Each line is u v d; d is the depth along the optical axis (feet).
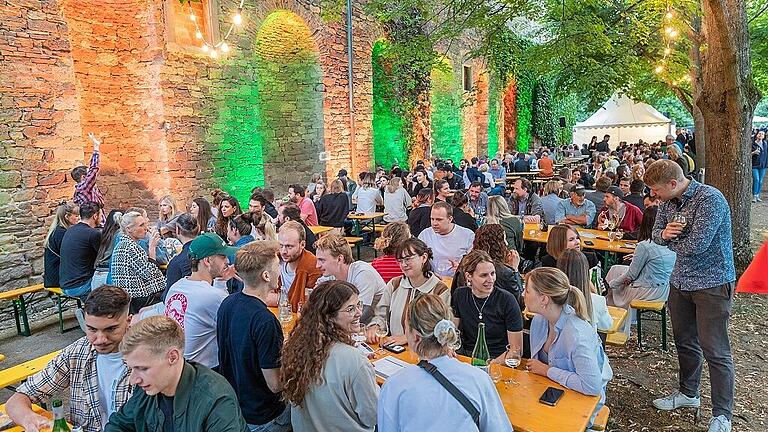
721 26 18.16
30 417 7.44
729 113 19.26
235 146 28.55
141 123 25.05
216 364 9.53
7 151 19.35
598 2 31.89
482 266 10.55
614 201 22.20
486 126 63.31
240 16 26.50
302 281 12.85
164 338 5.89
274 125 34.53
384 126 46.88
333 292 7.62
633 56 33.22
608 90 36.99
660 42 33.81
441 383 6.13
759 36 42.27
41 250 20.43
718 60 18.89
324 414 7.41
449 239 16.22
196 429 5.92
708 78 19.42
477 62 58.18
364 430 7.56
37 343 17.87
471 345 10.96
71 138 21.24
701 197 10.52
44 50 20.29
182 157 25.61
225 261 10.19
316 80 35.40
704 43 26.73
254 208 19.70
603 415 9.17
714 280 10.68
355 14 38.14
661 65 34.45
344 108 37.70
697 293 10.91
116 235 16.21
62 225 18.06
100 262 16.26
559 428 7.34
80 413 7.89
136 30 24.43
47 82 20.42
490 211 18.62
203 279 10.12
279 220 19.49
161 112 24.61
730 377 10.77
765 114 116.16
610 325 11.44
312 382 7.38
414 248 10.94
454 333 6.33
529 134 76.54
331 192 27.81
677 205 10.93
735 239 20.07
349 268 11.78
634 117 61.77
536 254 21.62
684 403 12.14
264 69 33.65
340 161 37.78
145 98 24.81
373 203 30.53
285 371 7.52
